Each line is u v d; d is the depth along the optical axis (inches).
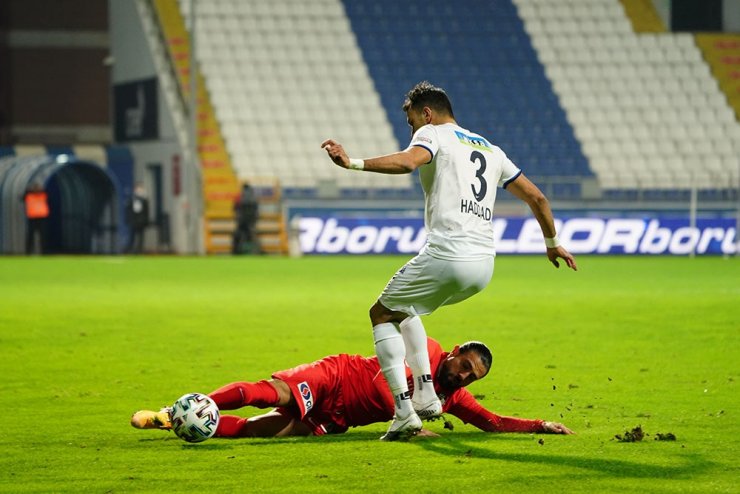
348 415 885.2
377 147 5310.0
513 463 771.4
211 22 5526.6
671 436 864.9
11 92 5821.9
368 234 4630.9
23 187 4542.3
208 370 1295.5
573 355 1449.3
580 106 5575.8
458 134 870.4
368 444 847.1
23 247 4626.0
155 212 5329.7
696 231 4648.1
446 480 717.9
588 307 2193.7
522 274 3334.2
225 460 786.2
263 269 3563.0
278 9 5659.5
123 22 5561.0
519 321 1913.1
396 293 856.9
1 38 5802.2
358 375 883.4
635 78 5703.7
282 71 5462.6
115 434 894.4
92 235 4874.5
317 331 1740.9
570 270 3538.4
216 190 4997.5
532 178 5078.7
